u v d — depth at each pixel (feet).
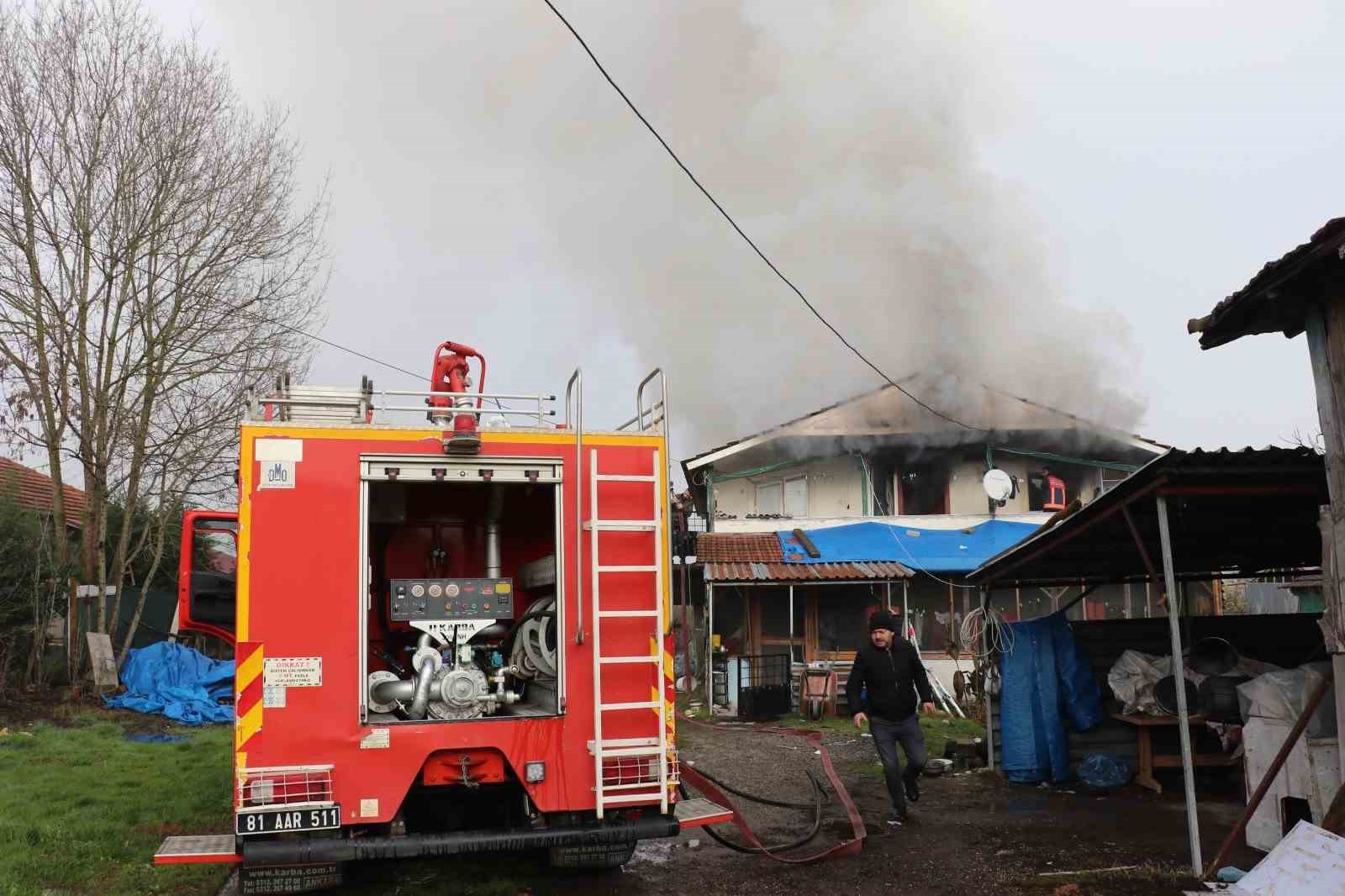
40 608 52.19
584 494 19.07
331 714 17.31
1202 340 22.53
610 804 18.22
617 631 18.78
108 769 34.01
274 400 18.28
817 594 65.57
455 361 22.97
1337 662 18.79
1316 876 16.47
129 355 58.90
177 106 58.65
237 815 16.62
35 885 19.74
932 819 26.20
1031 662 31.22
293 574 17.46
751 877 20.99
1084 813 26.23
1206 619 32.76
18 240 55.57
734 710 56.54
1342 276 18.98
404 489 21.72
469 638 20.11
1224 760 29.32
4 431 56.03
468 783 18.21
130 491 59.98
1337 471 19.12
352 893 19.58
